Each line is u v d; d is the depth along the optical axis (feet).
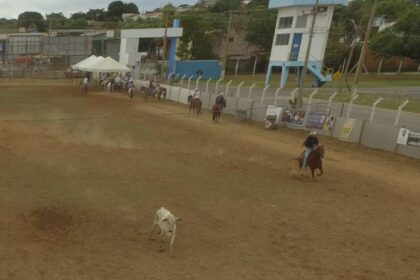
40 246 35.76
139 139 86.89
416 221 47.57
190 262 34.32
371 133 85.92
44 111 118.42
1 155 66.54
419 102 133.49
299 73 200.34
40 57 286.25
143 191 52.54
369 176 66.54
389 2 304.91
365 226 45.11
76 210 44.75
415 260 37.42
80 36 307.17
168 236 35.91
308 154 62.49
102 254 34.91
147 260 34.24
